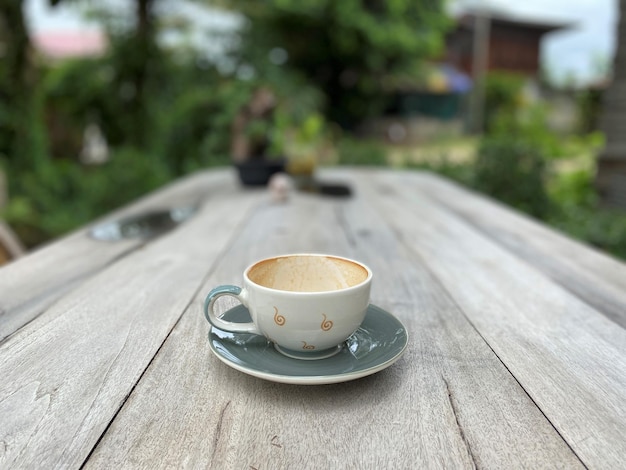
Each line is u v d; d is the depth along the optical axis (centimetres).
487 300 52
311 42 630
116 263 64
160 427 30
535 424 31
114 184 304
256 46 522
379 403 33
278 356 36
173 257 67
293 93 500
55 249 71
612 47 289
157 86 424
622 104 284
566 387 35
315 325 34
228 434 30
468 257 68
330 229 85
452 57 1082
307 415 32
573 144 599
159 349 40
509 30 1085
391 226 87
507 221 92
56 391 34
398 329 40
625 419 31
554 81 1066
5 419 31
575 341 43
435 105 959
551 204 267
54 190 300
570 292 55
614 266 65
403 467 27
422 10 638
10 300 51
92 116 450
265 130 161
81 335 43
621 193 283
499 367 38
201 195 120
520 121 618
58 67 450
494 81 959
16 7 313
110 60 419
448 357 39
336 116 731
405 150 768
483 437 30
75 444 29
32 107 332
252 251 70
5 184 287
